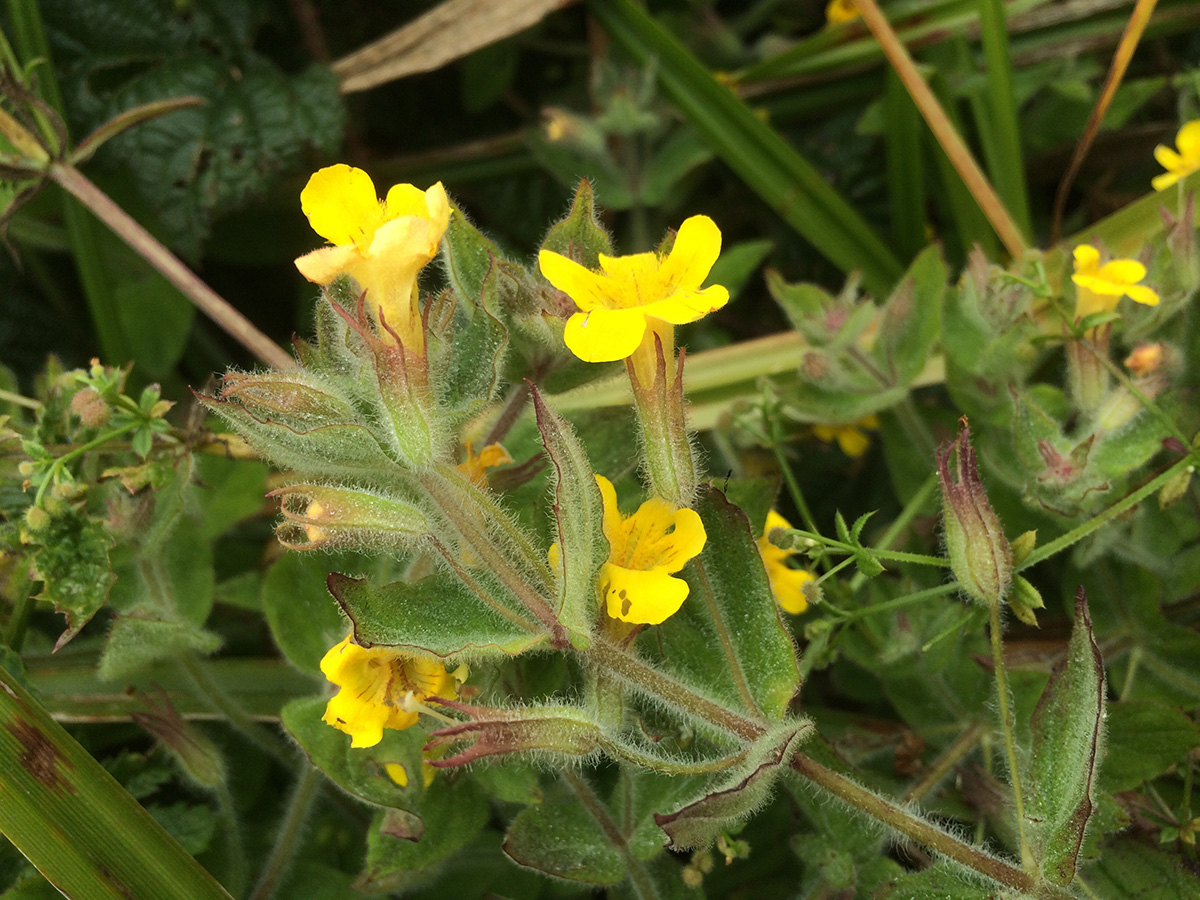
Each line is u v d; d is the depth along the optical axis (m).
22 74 0.17
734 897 0.17
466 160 0.24
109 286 0.22
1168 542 0.17
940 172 0.24
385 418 0.12
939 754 0.17
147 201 0.21
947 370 0.18
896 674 0.17
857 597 0.18
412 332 0.12
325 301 0.13
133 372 0.22
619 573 0.13
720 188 0.25
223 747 0.18
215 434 0.16
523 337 0.14
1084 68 0.23
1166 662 0.17
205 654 0.19
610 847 0.14
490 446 0.15
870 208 0.24
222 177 0.21
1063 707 0.13
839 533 0.15
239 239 0.23
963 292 0.18
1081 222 0.23
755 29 0.26
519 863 0.14
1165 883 0.15
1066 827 0.13
